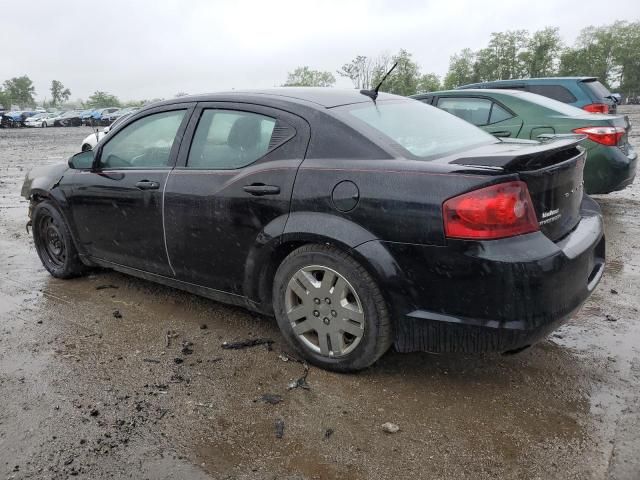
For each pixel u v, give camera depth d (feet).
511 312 8.39
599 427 8.48
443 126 11.63
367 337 9.61
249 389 9.74
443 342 8.98
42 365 10.69
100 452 8.09
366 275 9.37
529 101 21.85
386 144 9.71
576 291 9.15
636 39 241.76
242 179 10.79
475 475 7.54
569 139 10.16
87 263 15.15
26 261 17.94
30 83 365.40
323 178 9.72
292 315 10.52
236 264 11.18
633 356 10.68
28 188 15.94
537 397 9.36
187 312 13.24
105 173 13.64
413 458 7.89
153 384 9.94
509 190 8.30
